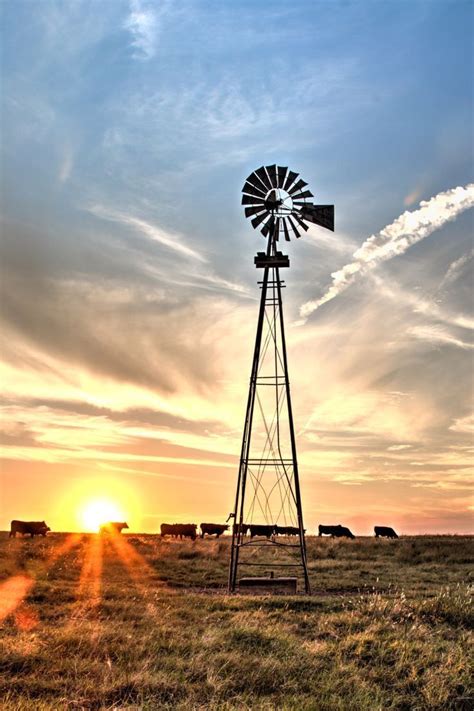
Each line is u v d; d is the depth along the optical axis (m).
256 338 27.83
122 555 36.28
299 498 26.44
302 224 28.33
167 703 10.48
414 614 16.72
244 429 27.39
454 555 38.34
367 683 11.78
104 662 12.68
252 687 11.46
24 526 58.75
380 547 44.56
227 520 26.78
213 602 19.39
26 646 13.10
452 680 11.85
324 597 21.58
